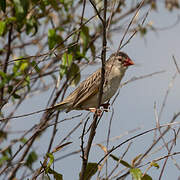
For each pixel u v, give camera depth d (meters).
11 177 10.67
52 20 12.67
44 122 10.66
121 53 11.80
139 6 8.98
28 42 13.38
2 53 12.89
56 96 11.54
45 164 9.32
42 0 11.07
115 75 11.49
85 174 9.35
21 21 10.14
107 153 8.98
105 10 8.52
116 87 11.55
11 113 11.74
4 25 10.65
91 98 11.45
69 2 12.05
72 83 11.39
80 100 11.34
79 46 11.44
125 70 11.76
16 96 10.91
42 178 9.19
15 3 10.09
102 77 9.01
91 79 11.52
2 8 10.34
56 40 10.95
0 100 11.33
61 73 10.84
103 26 8.57
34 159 10.69
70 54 10.90
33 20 11.42
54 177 9.14
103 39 8.70
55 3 11.26
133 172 8.72
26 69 11.86
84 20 12.40
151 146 9.23
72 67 11.34
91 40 12.06
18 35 12.63
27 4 10.13
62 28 11.84
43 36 13.34
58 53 11.88
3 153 11.40
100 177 8.88
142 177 8.92
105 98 11.45
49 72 12.34
